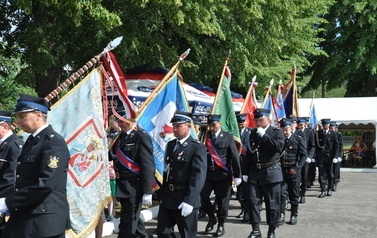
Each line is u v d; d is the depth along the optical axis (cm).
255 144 877
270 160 862
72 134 682
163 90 952
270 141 846
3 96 2038
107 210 989
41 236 448
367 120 2553
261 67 2069
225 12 1675
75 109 702
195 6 1314
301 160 1051
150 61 1516
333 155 1520
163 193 639
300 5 2217
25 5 1026
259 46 1927
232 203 1342
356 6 3666
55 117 690
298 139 1058
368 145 2950
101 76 742
